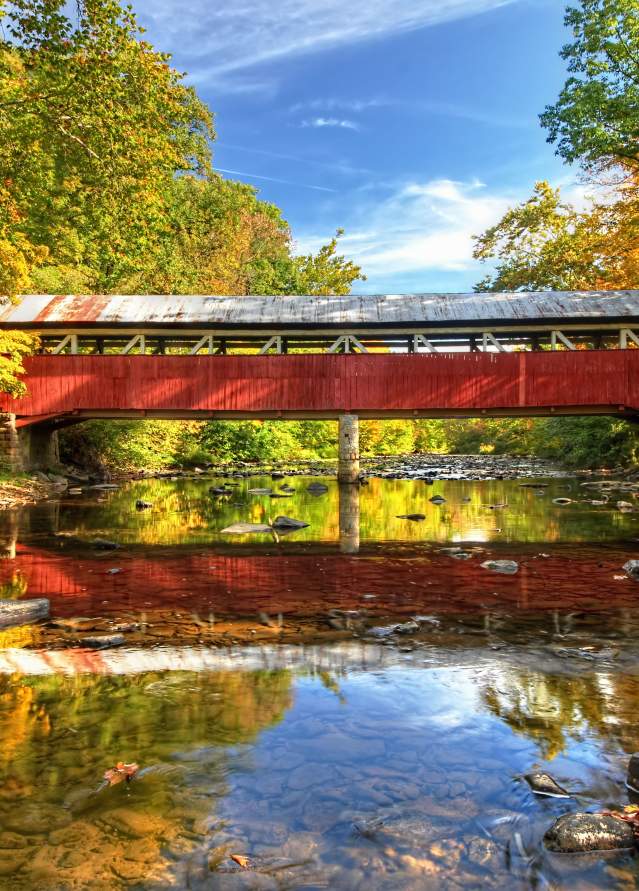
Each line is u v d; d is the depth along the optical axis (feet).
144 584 24.38
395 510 49.73
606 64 66.54
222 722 11.66
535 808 8.91
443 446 185.78
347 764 10.12
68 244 82.79
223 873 7.62
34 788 9.43
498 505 51.93
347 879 7.52
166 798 9.19
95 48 48.98
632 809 8.79
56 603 21.26
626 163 78.84
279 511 49.47
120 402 61.26
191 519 44.83
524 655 15.55
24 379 61.46
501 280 113.60
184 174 134.72
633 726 11.43
